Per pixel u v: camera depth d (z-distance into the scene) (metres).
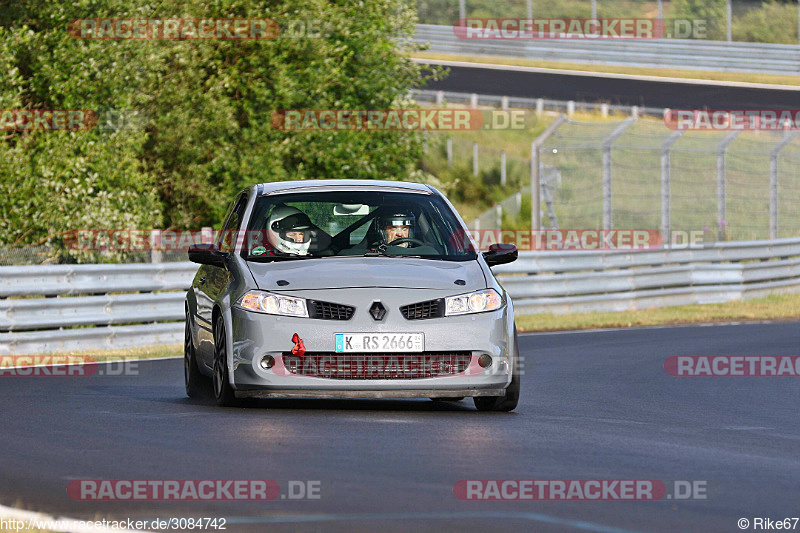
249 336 28.91
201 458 22.66
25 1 70.00
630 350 53.00
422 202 33.38
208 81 77.19
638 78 157.88
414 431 26.53
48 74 68.25
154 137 77.25
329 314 28.83
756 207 126.19
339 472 21.19
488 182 135.12
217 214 77.81
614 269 79.38
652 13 166.38
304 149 79.81
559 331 64.25
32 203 64.69
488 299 29.73
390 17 89.12
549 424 28.62
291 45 80.19
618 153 135.25
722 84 155.75
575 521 17.48
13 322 49.69
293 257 31.17
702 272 82.25
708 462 23.19
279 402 32.25
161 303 56.12
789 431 28.86
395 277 29.62
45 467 21.98
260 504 18.56
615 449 24.62
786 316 73.88
